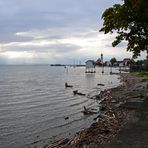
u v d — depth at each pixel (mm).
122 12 25750
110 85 63938
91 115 23750
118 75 115875
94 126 15953
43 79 93438
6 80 88125
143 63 121312
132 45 29469
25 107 30938
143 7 23484
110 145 8664
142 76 83875
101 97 35781
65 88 57969
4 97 42125
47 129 19391
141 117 13305
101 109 25547
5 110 28812
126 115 17547
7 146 15336
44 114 25875
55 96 42531
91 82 76000
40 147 14422
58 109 28891
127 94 33125
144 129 10758
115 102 27547
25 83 74750
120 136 9734
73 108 29094
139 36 27938
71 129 18984
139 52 29703
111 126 14562
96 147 10578
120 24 26266
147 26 26547
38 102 35438
